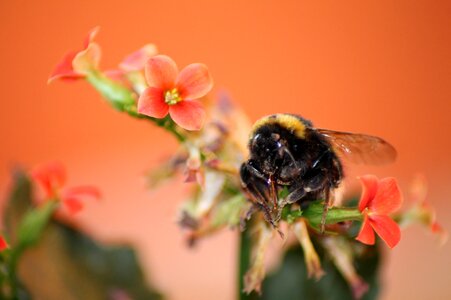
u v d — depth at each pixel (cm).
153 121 28
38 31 63
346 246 29
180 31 65
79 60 28
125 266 32
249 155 27
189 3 66
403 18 67
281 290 31
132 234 48
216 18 66
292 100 63
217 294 44
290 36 66
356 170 54
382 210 26
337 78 65
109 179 54
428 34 67
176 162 30
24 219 30
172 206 50
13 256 29
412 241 49
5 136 59
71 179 54
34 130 60
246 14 66
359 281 29
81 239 32
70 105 60
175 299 44
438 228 30
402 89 65
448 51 66
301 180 27
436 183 56
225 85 64
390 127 63
